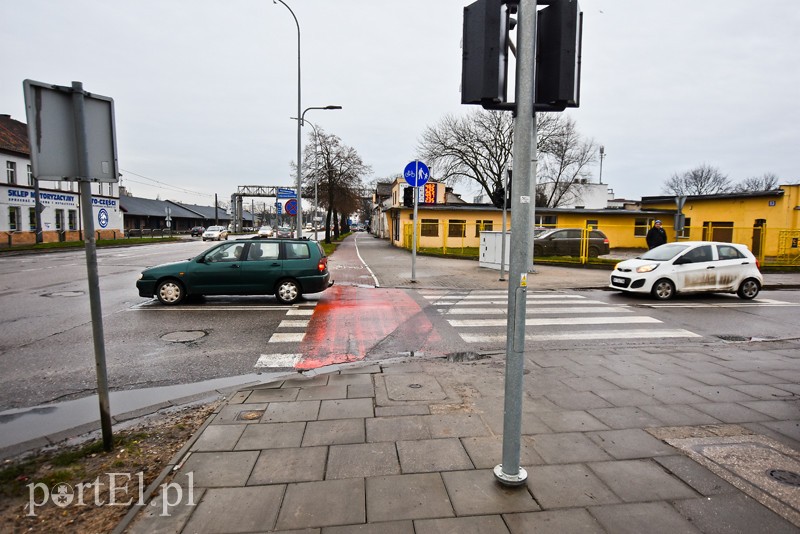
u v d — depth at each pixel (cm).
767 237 2403
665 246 1208
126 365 589
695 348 664
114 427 406
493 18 254
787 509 269
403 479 299
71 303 1012
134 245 3597
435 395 455
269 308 986
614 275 1192
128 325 811
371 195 7831
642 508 269
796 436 368
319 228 8019
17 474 317
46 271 1627
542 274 1619
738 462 324
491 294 1208
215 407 429
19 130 3762
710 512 266
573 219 3209
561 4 255
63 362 598
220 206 10381
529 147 261
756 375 531
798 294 1255
